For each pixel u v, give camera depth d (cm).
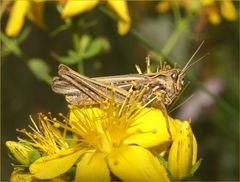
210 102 17
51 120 10
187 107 18
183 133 9
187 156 9
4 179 19
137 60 19
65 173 9
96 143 9
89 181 9
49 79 14
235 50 18
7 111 20
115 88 10
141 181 9
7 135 20
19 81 20
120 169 9
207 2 14
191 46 18
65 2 13
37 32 19
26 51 20
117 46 19
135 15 18
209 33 18
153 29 19
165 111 10
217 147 18
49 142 10
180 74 10
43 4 14
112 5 13
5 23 17
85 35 14
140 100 10
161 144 10
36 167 9
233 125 17
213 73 18
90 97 10
